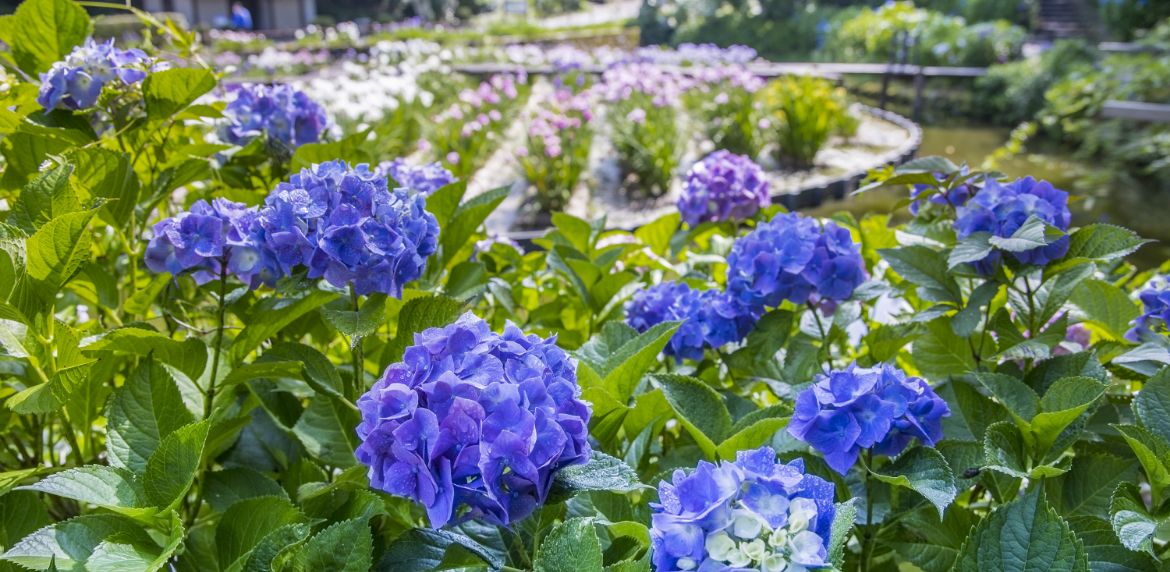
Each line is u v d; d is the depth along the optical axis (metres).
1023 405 1.52
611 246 2.78
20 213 1.56
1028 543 1.12
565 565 1.05
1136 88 12.62
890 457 1.46
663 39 33.09
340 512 1.39
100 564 1.17
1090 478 1.55
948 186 2.03
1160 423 1.41
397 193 1.56
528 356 1.18
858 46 24.81
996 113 17.00
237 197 2.24
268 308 1.54
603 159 11.23
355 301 1.59
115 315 1.98
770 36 28.97
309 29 28.62
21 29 2.20
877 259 2.61
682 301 2.09
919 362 1.92
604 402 1.50
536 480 1.07
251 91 2.51
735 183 3.27
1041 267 1.72
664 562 1.02
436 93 14.75
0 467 1.87
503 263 2.74
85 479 1.27
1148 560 1.37
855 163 11.39
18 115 1.97
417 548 1.27
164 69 2.12
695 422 1.59
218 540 1.33
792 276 1.86
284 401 1.88
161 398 1.44
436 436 1.05
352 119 9.12
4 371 1.54
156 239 1.54
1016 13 25.95
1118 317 1.99
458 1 49.00
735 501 1.02
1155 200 10.43
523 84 15.29
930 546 1.51
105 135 2.04
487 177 10.29
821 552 0.97
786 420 1.41
